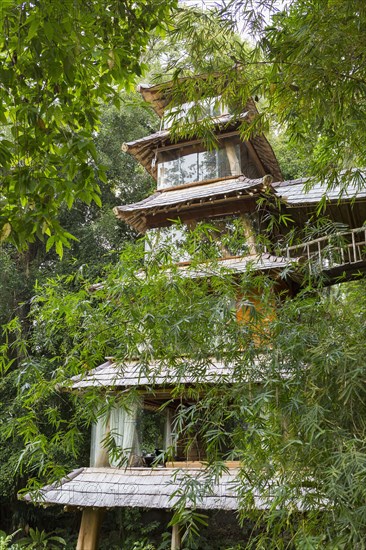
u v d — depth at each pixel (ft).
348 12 10.77
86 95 12.62
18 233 11.00
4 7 10.02
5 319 45.37
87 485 25.49
